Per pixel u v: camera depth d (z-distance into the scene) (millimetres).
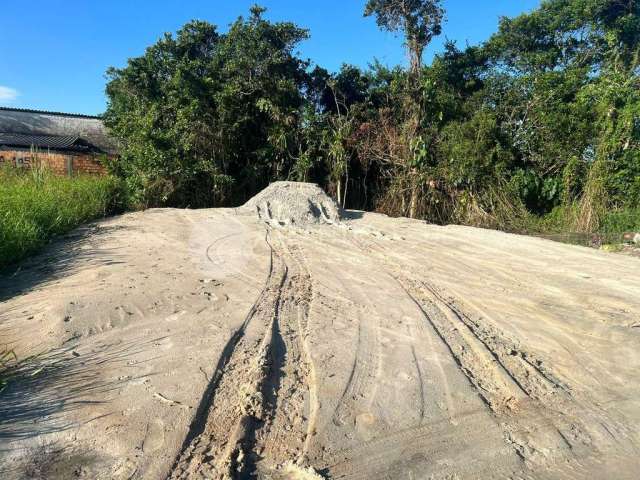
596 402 3713
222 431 3006
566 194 14602
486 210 14812
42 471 2592
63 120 23938
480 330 4926
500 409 3494
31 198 8570
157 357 3844
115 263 6531
